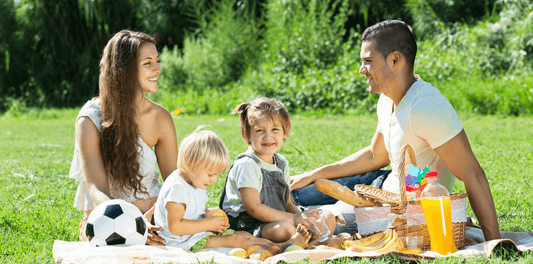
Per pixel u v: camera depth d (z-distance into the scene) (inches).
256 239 115.4
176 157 135.9
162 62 706.2
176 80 696.4
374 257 101.4
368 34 119.8
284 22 676.7
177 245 114.3
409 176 114.0
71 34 756.0
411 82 120.5
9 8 748.6
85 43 760.3
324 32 645.9
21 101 727.1
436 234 106.7
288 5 683.4
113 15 757.9
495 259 100.1
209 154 112.2
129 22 775.1
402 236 109.3
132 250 104.1
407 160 117.5
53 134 442.3
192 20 801.6
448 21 688.4
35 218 152.9
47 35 746.2
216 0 832.9
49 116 639.8
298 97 565.0
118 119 122.2
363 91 547.2
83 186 127.9
